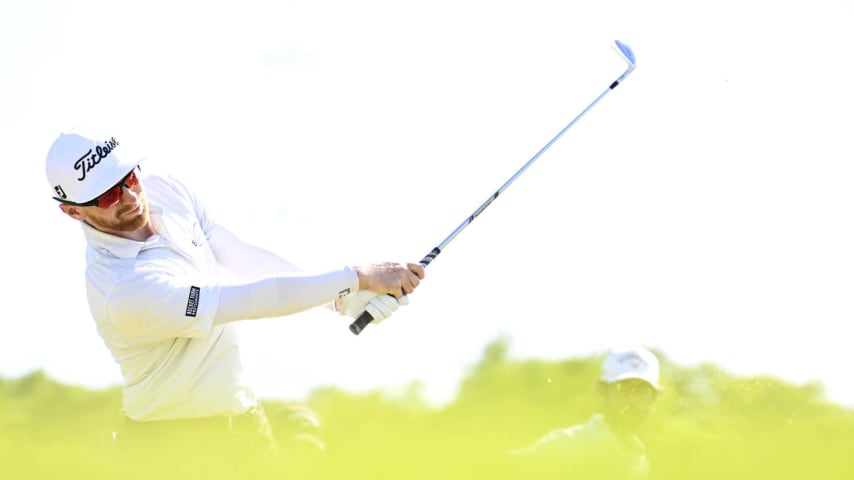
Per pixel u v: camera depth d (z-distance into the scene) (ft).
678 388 89.51
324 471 48.03
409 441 56.24
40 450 51.34
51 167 58.59
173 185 63.72
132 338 59.72
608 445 61.57
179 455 56.29
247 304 59.93
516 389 95.30
